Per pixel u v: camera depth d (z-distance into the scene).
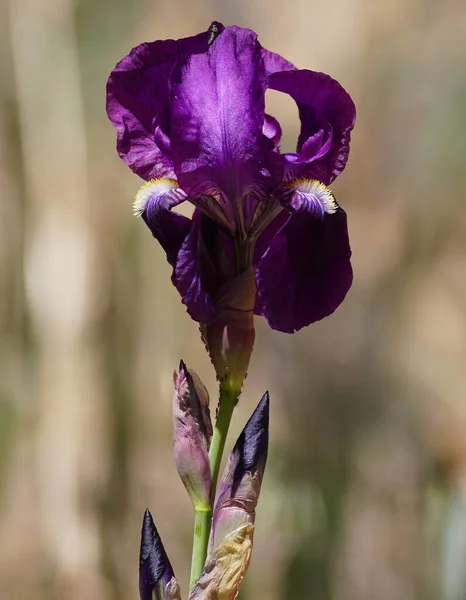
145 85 0.99
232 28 0.98
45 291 2.01
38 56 2.11
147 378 2.12
